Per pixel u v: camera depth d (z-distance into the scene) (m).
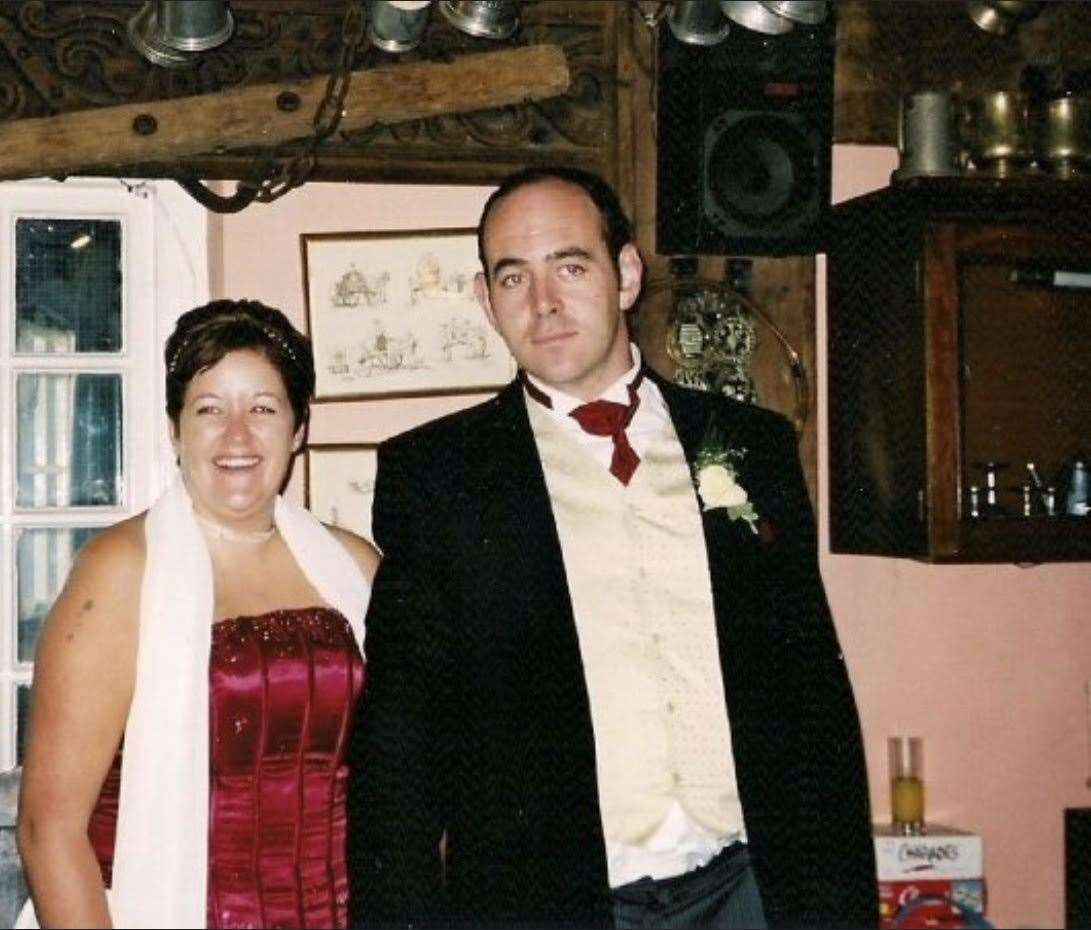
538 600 1.76
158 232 2.59
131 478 2.58
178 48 2.28
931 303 2.36
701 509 1.85
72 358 2.57
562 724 1.72
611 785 1.77
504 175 2.60
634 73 2.64
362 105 2.46
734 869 1.81
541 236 1.83
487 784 1.73
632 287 1.97
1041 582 2.82
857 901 1.80
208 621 1.83
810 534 1.91
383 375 2.56
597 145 2.64
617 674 1.79
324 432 2.55
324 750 1.85
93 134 2.36
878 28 2.76
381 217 2.59
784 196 2.54
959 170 2.54
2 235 2.54
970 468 2.64
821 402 2.72
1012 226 2.41
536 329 1.84
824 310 2.73
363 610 1.99
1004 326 2.69
